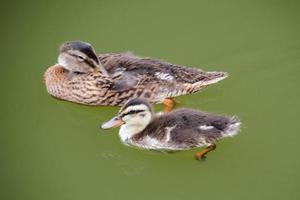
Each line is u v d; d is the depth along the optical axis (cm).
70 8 1906
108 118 1586
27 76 1688
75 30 1825
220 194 1316
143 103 1413
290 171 1362
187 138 1379
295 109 1544
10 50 1769
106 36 1802
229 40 1767
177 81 1542
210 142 1389
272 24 1814
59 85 1583
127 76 1536
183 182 1359
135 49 1748
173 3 1923
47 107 1603
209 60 1709
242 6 1889
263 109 1550
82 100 1567
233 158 1409
